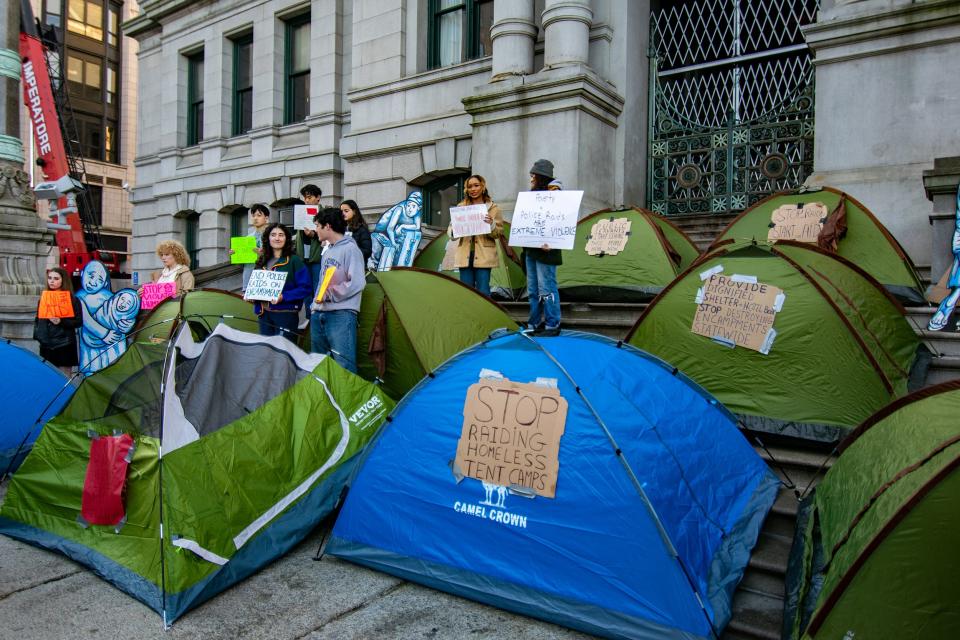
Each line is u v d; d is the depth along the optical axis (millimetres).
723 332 5270
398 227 9438
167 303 7781
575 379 3932
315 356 5285
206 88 19125
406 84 13812
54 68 18984
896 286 6949
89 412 4723
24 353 6621
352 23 15523
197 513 4094
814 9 10914
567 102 10422
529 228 6617
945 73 8234
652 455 3814
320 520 4730
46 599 3967
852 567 2871
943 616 2713
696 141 11477
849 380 4844
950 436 3002
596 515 3699
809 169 10359
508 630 3648
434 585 4066
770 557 3922
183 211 19891
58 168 12477
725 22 11516
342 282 5875
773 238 7727
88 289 8547
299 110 17422
